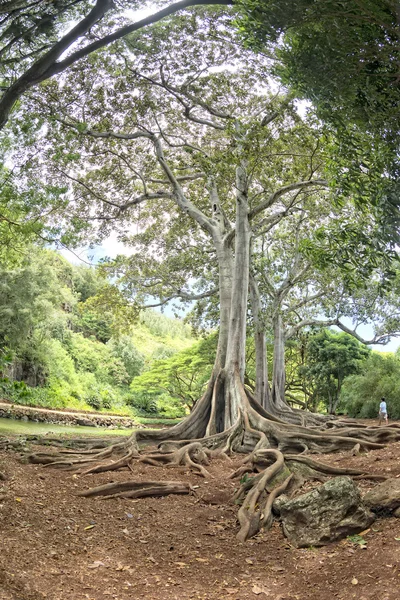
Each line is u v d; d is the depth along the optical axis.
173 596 5.55
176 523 8.28
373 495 7.73
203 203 26.78
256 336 29.39
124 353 56.75
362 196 6.99
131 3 10.85
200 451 14.15
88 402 42.97
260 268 29.55
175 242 29.27
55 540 6.78
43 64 10.14
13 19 10.13
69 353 48.81
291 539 7.25
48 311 34.88
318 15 5.66
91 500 9.12
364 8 5.44
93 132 20.09
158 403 50.31
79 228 17.41
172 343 80.19
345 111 6.47
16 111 17.50
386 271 6.70
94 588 5.50
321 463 10.77
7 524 6.90
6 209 17.06
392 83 6.12
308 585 5.84
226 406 18.23
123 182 23.52
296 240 28.94
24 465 11.79
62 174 20.80
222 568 6.51
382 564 5.92
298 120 17.20
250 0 5.92
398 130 6.30
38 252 33.62
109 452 13.84
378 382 35.75
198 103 20.83
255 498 8.79
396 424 21.55
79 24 9.95
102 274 29.75
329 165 7.39
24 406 32.34
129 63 19.50
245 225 20.05
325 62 6.02
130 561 6.53
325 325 35.12
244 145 16.28
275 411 28.97
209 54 19.22
